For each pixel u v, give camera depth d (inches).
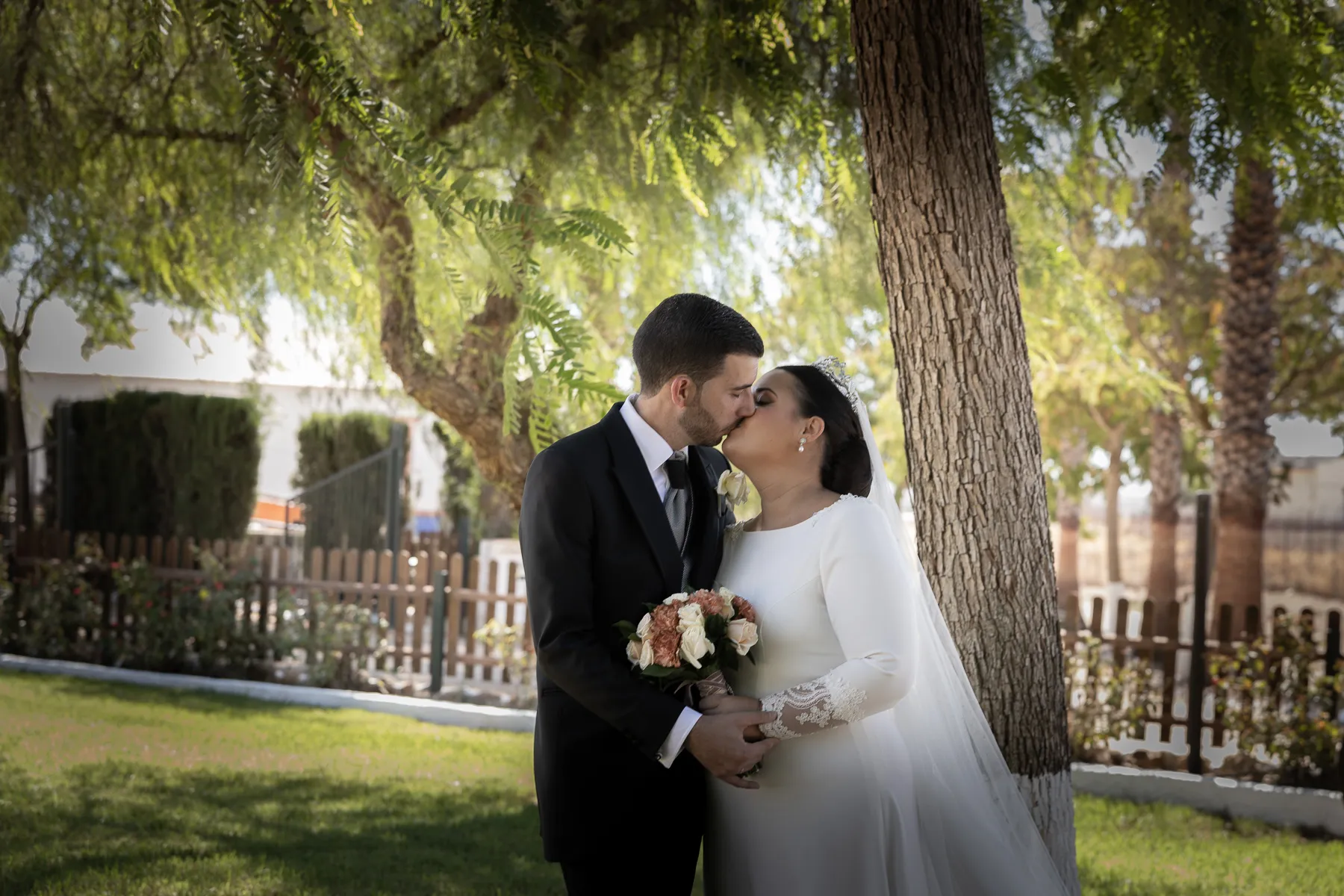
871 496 115.3
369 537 439.8
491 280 159.3
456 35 163.9
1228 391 454.3
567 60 186.7
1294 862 202.8
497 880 177.2
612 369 243.8
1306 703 254.2
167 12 139.5
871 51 131.3
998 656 128.0
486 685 341.7
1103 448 713.6
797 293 276.5
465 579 364.2
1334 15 168.2
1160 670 384.2
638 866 110.8
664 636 100.2
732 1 173.0
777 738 103.0
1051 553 132.5
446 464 556.1
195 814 207.5
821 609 107.2
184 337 311.3
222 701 315.3
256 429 445.1
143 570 355.9
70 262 250.5
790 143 208.1
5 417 524.4
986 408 128.0
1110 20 165.9
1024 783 128.5
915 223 129.2
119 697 314.0
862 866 106.0
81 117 210.8
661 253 248.7
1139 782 248.5
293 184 132.7
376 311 259.6
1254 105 161.2
